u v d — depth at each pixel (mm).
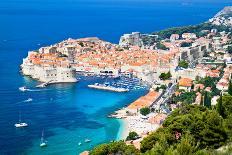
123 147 152250
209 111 156375
